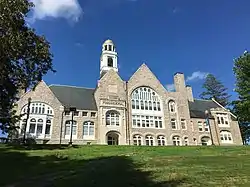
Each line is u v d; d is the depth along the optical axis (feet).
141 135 187.01
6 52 91.15
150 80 207.51
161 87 208.54
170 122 199.21
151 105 200.03
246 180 40.91
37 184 47.14
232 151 100.22
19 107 166.09
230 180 41.19
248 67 164.14
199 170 52.06
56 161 77.41
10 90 108.58
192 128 204.13
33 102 170.71
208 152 98.22
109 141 179.63
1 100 111.34
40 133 165.37
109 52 232.53
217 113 216.95
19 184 48.14
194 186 37.68
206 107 226.99
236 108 181.47
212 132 207.41
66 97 190.90
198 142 200.54
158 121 196.75
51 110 173.58
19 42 91.76
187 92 235.40
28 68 107.24
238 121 222.89
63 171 60.49
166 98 206.28
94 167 61.82
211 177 43.98
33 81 111.14
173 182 40.65
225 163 62.80
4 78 101.45
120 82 197.06
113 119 182.70
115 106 184.55
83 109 181.98
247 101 160.15
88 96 200.54
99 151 102.83
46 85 178.50
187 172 49.70
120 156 84.84
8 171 61.77
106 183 41.93
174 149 108.99
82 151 101.30
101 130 174.60
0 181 51.55
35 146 116.98
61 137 168.66
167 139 192.54
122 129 180.34
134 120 190.60
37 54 106.63
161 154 91.15
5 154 88.33
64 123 173.06
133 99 197.36
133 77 203.92
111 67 226.99
